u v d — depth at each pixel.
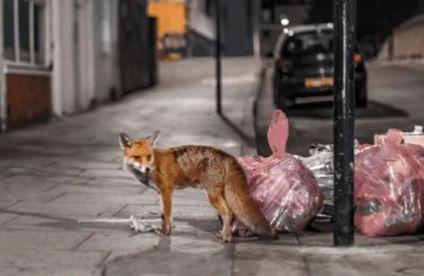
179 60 58.06
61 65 27.72
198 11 80.12
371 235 9.82
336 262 8.62
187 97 35.75
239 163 9.76
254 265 8.51
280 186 9.88
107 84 34.91
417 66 50.12
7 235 9.89
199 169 9.49
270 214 9.81
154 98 36.09
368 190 9.91
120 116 27.73
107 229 10.26
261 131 22.50
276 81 26.39
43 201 12.23
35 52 25.56
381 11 74.06
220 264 8.55
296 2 81.38
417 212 9.81
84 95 31.00
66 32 28.39
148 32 44.97
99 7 33.56
